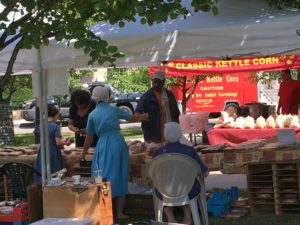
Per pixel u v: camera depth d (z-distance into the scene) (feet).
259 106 42.19
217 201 22.00
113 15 15.10
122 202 21.48
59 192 17.72
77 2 16.56
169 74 42.27
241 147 21.03
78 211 17.53
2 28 15.11
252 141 22.76
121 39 19.36
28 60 20.16
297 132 31.48
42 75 20.40
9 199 23.72
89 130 20.62
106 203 17.84
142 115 21.27
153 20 15.21
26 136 68.80
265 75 59.00
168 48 18.88
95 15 17.34
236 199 23.88
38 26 15.25
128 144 23.44
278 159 20.76
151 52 19.15
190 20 19.57
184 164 17.47
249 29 17.62
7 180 23.77
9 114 56.85
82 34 15.39
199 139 46.16
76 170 22.09
